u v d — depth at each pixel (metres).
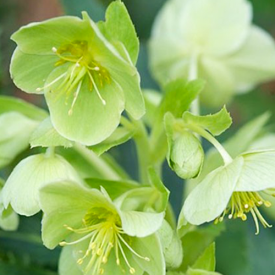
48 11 0.70
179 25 0.68
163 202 0.53
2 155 0.57
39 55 0.52
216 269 0.62
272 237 0.65
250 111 0.72
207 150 0.67
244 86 0.69
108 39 0.51
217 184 0.51
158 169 0.57
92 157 0.58
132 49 0.52
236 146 0.59
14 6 0.69
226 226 0.62
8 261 0.61
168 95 0.55
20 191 0.53
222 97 0.68
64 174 0.53
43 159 0.54
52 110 0.53
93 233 0.52
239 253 0.62
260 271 0.64
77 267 0.54
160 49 0.68
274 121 0.72
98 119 0.53
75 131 0.53
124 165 0.66
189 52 0.68
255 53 0.68
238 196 0.53
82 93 0.53
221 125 0.53
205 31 0.68
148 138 0.60
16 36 0.51
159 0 0.73
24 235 0.62
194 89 0.54
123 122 0.56
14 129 0.57
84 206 0.52
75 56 0.52
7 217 0.55
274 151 0.52
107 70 0.52
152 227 0.50
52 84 0.53
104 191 0.51
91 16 0.67
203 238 0.57
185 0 0.69
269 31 0.77
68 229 0.52
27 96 0.68
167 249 0.52
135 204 0.54
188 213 0.51
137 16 0.73
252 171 0.51
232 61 0.68
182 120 0.53
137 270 0.52
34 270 0.61
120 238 0.52
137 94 0.52
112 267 0.53
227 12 0.68
